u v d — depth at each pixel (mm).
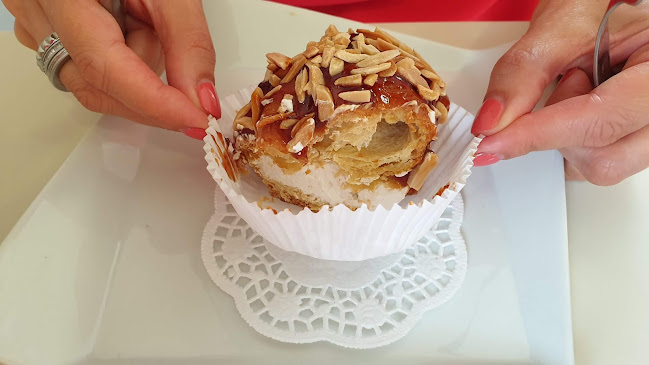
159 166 168
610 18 176
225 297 138
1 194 168
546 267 144
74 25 151
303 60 144
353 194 155
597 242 160
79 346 125
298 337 129
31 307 127
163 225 154
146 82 151
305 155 141
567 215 167
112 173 161
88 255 142
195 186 164
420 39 212
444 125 172
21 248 136
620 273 152
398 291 139
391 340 129
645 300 145
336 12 264
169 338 129
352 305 137
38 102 196
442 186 156
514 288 142
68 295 132
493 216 160
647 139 160
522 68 166
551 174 166
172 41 167
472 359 128
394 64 141
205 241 149
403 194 157
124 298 136
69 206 148
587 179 168
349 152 148
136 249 147
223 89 197
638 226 164
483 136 156
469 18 262
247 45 213
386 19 261
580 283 149
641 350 135
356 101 135
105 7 171
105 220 151
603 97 148
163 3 168
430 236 154
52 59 167
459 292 142
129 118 169
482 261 149
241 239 149
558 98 176
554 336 130
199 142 177
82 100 171
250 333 131
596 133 151
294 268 143
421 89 141
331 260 146
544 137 151
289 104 138
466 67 205
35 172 175
